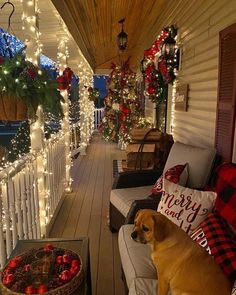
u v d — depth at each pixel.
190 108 3.27
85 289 1.35
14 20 3.55
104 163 6.31
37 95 2.04
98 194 4.32
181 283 1.23
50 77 2.18
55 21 3.40
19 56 2.04
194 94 3.12
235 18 2.12
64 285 1.28
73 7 3.88
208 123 2.71
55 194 3.50
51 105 2.18
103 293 2.14
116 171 5.40
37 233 2.72
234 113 2.12
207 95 2.73
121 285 2.23
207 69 2.72
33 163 2.60
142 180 3.02
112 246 2.79
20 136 3.68
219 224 1.53
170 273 1.30
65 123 4.35
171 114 4.37
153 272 1.59
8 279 1.31
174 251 1.33
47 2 2.72
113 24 5.27
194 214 1.73
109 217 3.07
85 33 5.82
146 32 6.30
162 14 4.66
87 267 1.55
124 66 7.34
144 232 1.45
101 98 12.09
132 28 5.77
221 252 1.33
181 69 3.61
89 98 8.55
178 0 3.70
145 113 7.30
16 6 3.03
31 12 2.50
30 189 2.50
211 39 2.61
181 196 1.83
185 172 2.35
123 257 1.82
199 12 2.92
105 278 2.31
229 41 2.18
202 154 2.39
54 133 3.80
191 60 3.21
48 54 6.13
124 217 2.55
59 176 3.81
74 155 6.96
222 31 2.28
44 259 1.41
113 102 7.62
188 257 1.28
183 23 3.50
